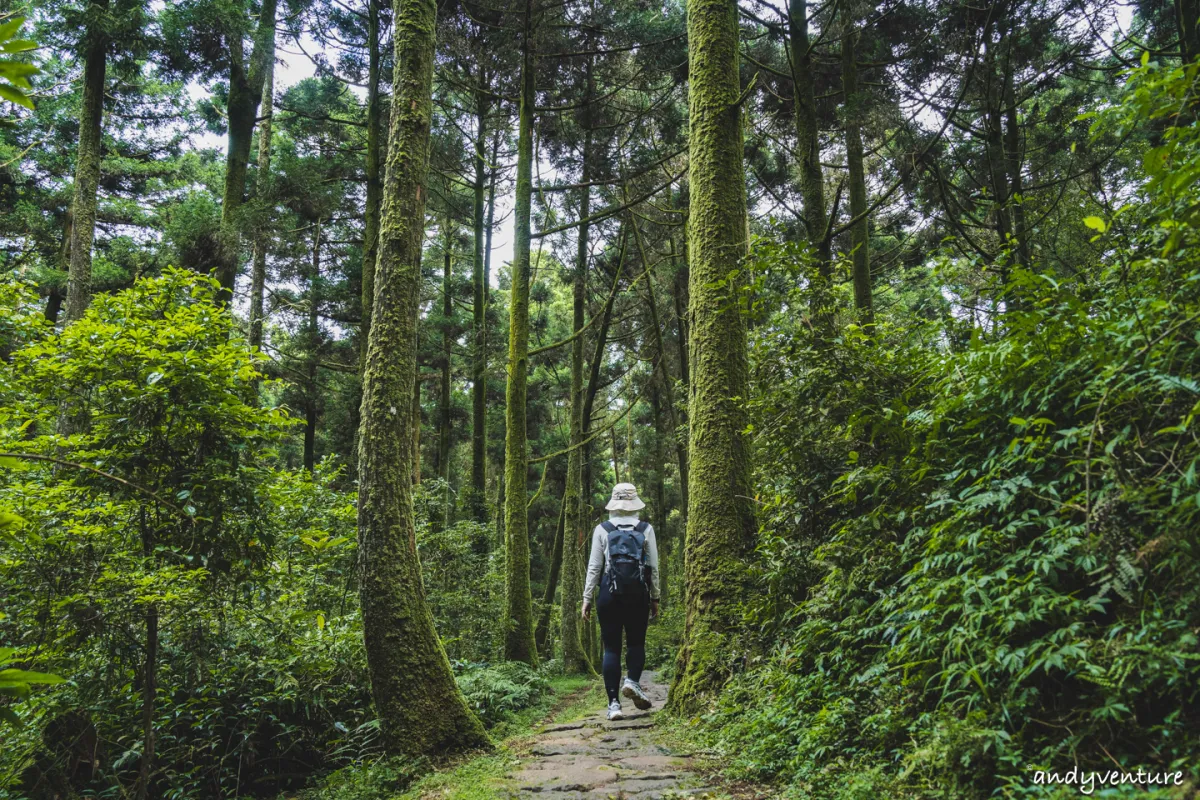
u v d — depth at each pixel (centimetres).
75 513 449
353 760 502
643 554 562
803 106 904
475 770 428
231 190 1198
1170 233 253
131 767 491
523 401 1204
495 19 1306
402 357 529
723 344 627
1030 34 849
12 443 452
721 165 658
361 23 1460
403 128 555
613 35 1352
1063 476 277
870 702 330
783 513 503
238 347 498
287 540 668
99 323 460
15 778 411
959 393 346
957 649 252
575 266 1956
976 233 1095
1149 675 209
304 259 2023
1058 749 221
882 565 372
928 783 247
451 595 1222
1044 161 1033
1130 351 262
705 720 487
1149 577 230
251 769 525
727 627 559
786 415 494
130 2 1072
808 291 510
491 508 1936
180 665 499
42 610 432
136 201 2170
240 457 492
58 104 1819
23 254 1995
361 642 617
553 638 2427
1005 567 258
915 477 354
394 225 542
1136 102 247
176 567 430
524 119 1268
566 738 522
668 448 2547
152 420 454
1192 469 215
